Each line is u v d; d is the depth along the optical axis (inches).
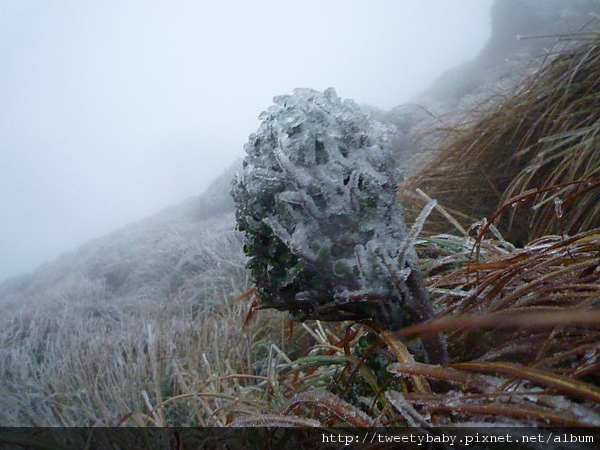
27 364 102.0
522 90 116.7
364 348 47.9
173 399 62.2
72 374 89.0
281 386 66.5
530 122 108.3
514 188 94.9
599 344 35.4
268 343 95.3
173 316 114.7
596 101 98.1
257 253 41.4
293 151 38.9
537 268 48.2
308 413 52.5
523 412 30.5
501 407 31.3
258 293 45.6
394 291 38.5
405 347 39.4
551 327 40.6
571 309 40.2
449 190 111.6
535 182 99.2
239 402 59.1
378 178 39.5
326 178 38.0
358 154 40.3
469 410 32.3
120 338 106.0
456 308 48.0
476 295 47.8
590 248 49.2
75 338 110.8
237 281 133.5
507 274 48.5
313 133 39.4
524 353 40.8
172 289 148.2
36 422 70.7
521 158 105.8
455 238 71.6
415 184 121.3
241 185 42.8
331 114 41.7
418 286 40.1
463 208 108.2
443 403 34.4
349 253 38.4
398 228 40.2
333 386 53.2
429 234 105.7
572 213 85.0
